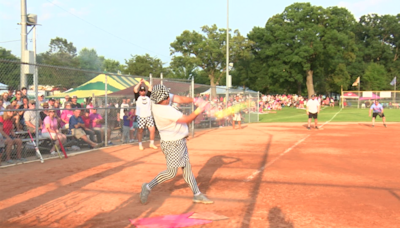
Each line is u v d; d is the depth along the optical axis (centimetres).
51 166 772
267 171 726
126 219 430
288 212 456
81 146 1077
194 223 411
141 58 6116
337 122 2402
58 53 6625
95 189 571
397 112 3678
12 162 791
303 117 3023
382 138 1379
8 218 434
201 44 5306
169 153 480
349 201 509
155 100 478
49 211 460
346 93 4900
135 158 886
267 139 1350
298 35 5156
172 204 492
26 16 1284
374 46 7681
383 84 6562
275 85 5997
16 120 827
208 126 1916
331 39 5125
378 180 647
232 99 2223
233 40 5469
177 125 480
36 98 828
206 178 659
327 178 661
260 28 5969
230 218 431
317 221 422
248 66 6209
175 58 5559
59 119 955
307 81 5553
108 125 1155
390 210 467
